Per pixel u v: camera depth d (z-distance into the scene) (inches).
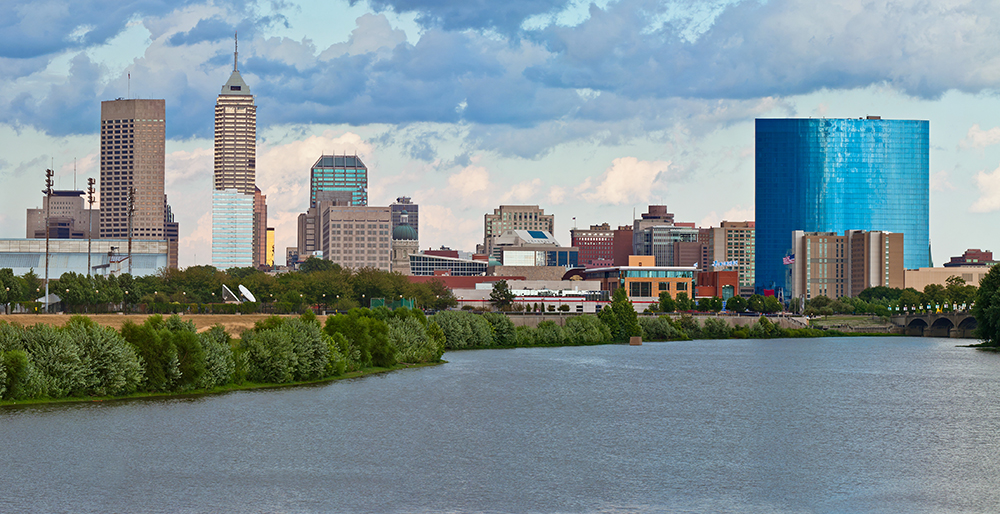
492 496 3137.3
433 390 5605.3
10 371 4421.8
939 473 3508.9
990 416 4918.8
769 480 3388.3
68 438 3831.2
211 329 5570.9
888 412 5064.0
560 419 4680.1
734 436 4261.8
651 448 3954.2
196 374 5049.2
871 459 3767.2
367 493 3154.5
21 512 2874.0
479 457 3727.9
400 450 3831.2
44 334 4635.8
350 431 4192.9
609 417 4771.2
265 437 4001.0
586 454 3814.0
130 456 3575.3
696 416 4852.4
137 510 2918.3
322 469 3474.4
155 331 4997.5
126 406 4559.5
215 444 3826.3
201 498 3061.0
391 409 4820.4
